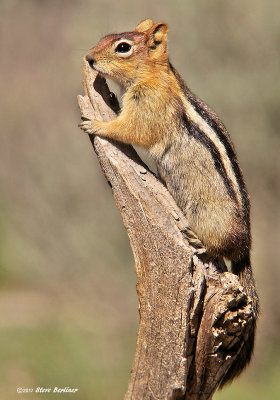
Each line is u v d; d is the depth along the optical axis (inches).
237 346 251.1
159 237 251.3
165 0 708.7
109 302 757.3
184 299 245.0
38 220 791.1
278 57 681.0
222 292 247.6
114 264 759.1
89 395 553.6
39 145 818.8
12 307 783.7
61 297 788.6
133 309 740.0
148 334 254.5
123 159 281.7
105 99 315.3
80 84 838.5
